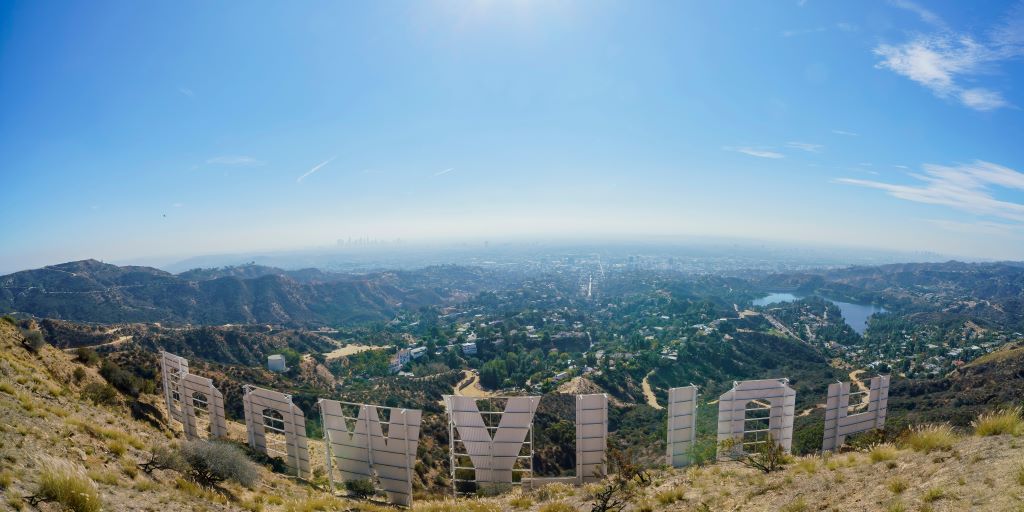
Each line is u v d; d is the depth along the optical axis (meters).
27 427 10.35
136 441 13.21
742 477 10.91
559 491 14.54
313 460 24.11
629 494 11.41
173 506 9.64
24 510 6.79
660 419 61.06
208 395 22.36
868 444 12.89
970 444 7.65
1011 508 5.20
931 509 5.97
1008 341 111.50
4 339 22.34
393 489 17.55
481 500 14.81
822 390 79.12
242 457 14.15
